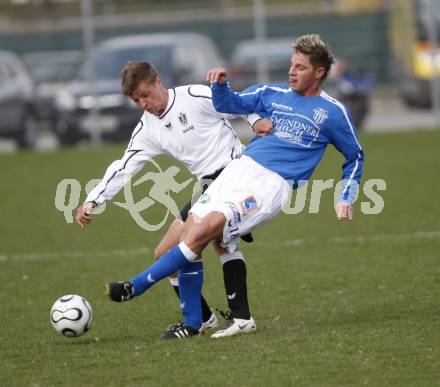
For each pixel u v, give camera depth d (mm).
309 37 20938
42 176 54281
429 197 42062
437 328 20797
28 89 69562
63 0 85688
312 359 18516
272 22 101938
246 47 82000
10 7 83438
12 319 23906
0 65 68500
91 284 28359
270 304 24641
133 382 17484
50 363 19188
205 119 21703
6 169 58000
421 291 25203
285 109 21203
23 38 90812
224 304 25188
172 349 19844
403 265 28875
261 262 30578
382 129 72188
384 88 81688
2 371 18672
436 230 34562
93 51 65750
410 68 75000
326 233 35312
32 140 69625
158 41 70500
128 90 21109
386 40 87375
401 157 56062
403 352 18812
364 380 17078
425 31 72938
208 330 22297
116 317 23922
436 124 70812
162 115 21562
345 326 21484
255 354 19062
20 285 28453
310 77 20891
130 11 91125
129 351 19844
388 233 34500
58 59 86250
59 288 27875
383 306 23688
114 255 33094
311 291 26000
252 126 21406
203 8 96125
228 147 21984
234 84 73000
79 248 34531
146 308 24859
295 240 34250
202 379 17469
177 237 21797
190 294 21469
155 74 21312
